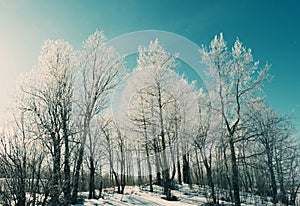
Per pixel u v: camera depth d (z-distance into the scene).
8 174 7.21
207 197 19.70
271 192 22.33
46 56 16.62
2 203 7.05
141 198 19.70
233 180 17.05
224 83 17.52
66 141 10.88
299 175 20.81
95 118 18.94
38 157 7.64
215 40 17.83
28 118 8.77
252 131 17.11
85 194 21.58
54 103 12.10
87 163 20.00
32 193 7.43
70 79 17.12
